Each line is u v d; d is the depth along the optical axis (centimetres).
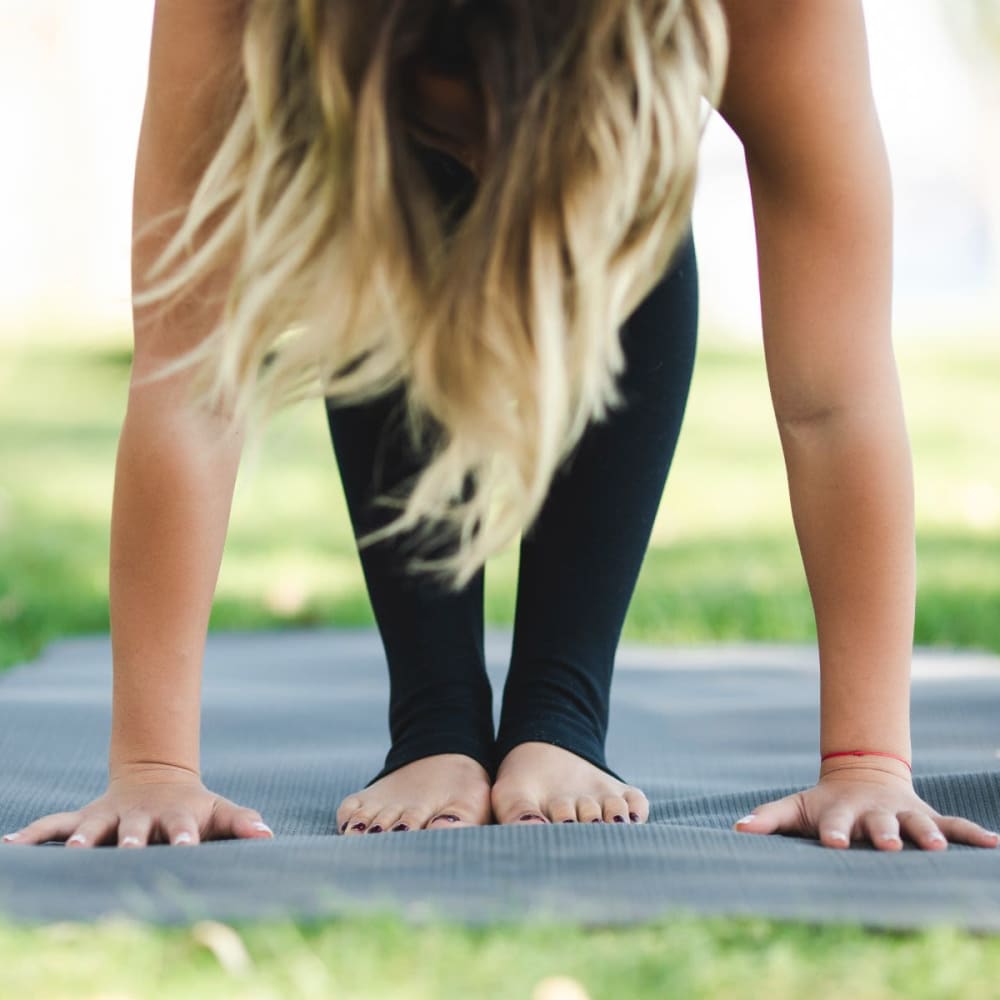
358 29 161
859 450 205
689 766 279
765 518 731
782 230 204
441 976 144
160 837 196
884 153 203
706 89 177
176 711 204
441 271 166
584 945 153
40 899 166
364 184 162
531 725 229
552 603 235
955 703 321
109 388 1357
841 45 194
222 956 147
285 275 172
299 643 451
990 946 154
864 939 157
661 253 176
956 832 197
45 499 790
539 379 165
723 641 482
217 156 183
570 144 160
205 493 203
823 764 208
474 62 163
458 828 196
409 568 234
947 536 665
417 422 222
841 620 207
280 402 193
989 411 1212
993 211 2205
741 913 160
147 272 199
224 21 187
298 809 238
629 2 161
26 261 1833
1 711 313
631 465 233
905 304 2356
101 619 500
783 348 208
